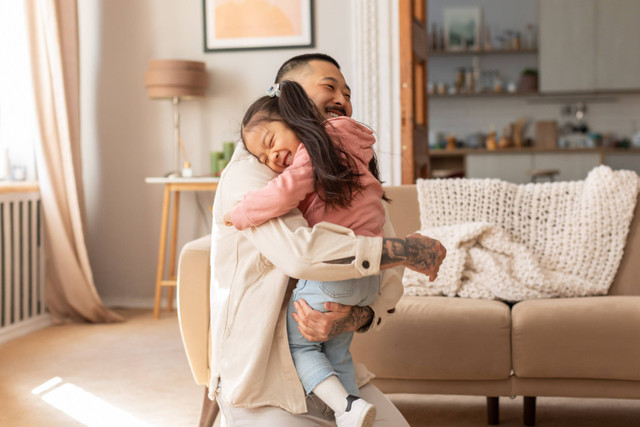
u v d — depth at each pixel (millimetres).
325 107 1476
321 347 1425
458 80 7840
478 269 2713
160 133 4832
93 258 4934
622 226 2785
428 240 1354
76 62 4555
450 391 2352
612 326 2236
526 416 2543
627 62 7434
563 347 2258
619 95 7758
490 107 7980
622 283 2754
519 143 7625
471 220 2918
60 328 4320
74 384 3176
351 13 4602
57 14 4332
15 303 4129
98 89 4871
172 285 4527
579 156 7215
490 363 2291
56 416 2762
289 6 4668
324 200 1321
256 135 1368
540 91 7617
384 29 4441
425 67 4562
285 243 1285
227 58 4758
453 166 7711
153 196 4863
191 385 3141
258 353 1344
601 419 2619
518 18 7867
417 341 2312
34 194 4324
